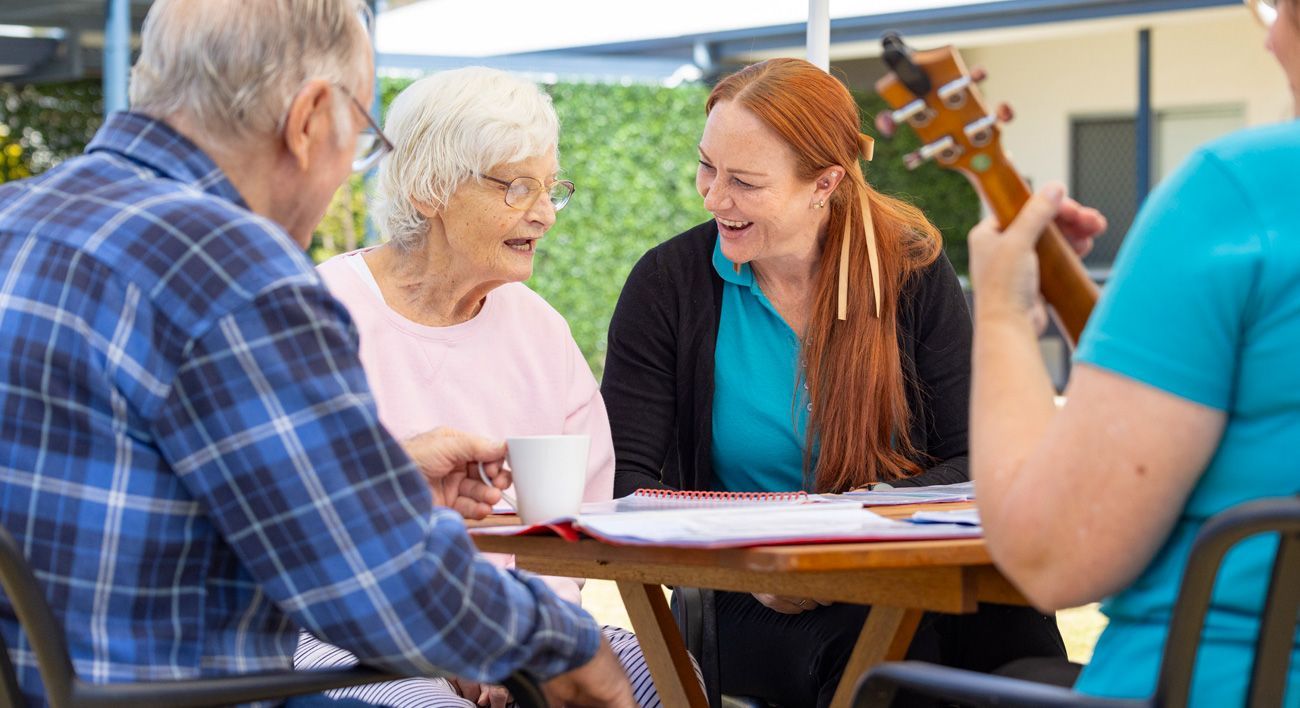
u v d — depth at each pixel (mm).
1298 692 1172
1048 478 1201
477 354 2410
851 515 1666
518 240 2346
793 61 2609
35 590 1228
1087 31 10570
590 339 10750
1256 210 1163
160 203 1334
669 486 2787
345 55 1467
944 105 1288
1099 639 1303
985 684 1232
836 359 2531
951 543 1414
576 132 10656
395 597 1296
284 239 1340
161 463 1298
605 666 1549
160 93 1436
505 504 2057
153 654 1313
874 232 2609
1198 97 14117
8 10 8859
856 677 1743
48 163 9578
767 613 2482
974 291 1322
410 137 2299
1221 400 1171
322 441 1282
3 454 1284
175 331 1272
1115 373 1179
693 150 10969
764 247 2543
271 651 1398
